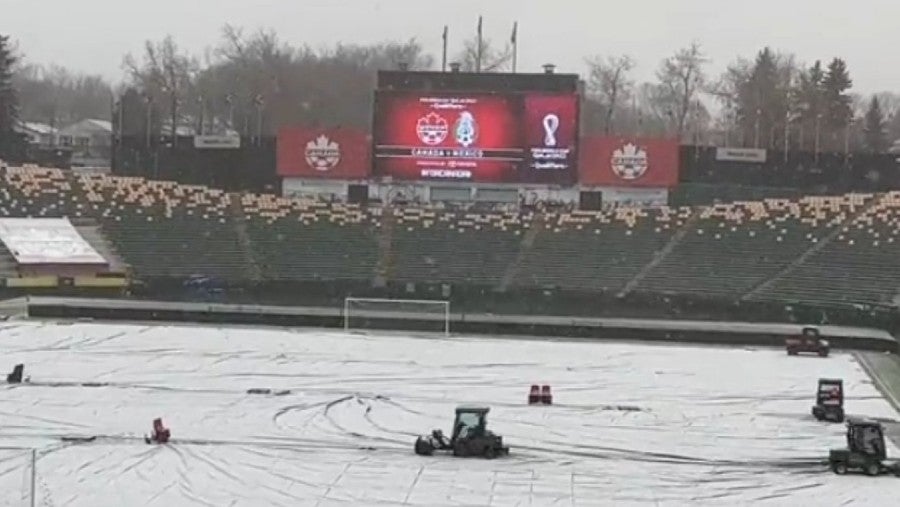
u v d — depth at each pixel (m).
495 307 92.31
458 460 45.72
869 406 58.81
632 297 91.62
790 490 42.22
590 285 93.62
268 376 63.66
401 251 98.38
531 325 82.56
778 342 79.88
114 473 42.50
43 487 40.47
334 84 192.62
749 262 94.75
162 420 51.09
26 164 113.06
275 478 42.31
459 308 92.12
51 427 49.84
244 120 175.25
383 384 62.09
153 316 84.75
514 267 96.19
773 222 99.12
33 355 68.62
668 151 100.19
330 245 99.19
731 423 53.88
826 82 154.50
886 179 103.62
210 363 67.50
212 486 41.09
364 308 89.94
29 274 93.75
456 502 39.69
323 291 94.06
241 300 93.69
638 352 75.75
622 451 47.84
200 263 97.00
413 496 40.31
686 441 49.97
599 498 40.59
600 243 98.44
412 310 89.00
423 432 50.59
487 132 99.44
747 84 171.62
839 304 87.31
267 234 100.50
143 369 64.94
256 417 52.78
